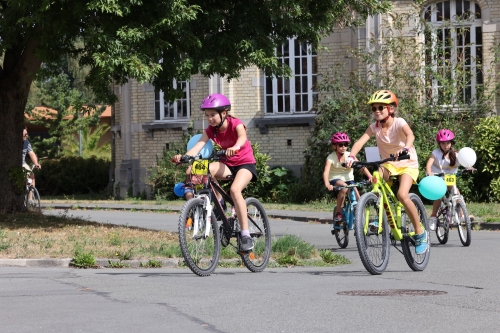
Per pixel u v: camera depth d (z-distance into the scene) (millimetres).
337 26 35188
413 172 12758
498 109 33156
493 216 25688
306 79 36219
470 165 18312
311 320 8250
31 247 16031
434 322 8133
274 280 11852
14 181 22797
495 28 33406
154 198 38094
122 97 39406
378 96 12641
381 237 12648
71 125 57219
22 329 7844
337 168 18531
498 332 7637
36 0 18562
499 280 11852
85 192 48062
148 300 9625
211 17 19828
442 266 14070
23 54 22281
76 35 19703
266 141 36344
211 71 20219
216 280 11844
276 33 21453
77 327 7918
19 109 22906
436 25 34219
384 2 22500
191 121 37344
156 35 19219
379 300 9539
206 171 12156
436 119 32156
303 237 21562
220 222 12742
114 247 16156
